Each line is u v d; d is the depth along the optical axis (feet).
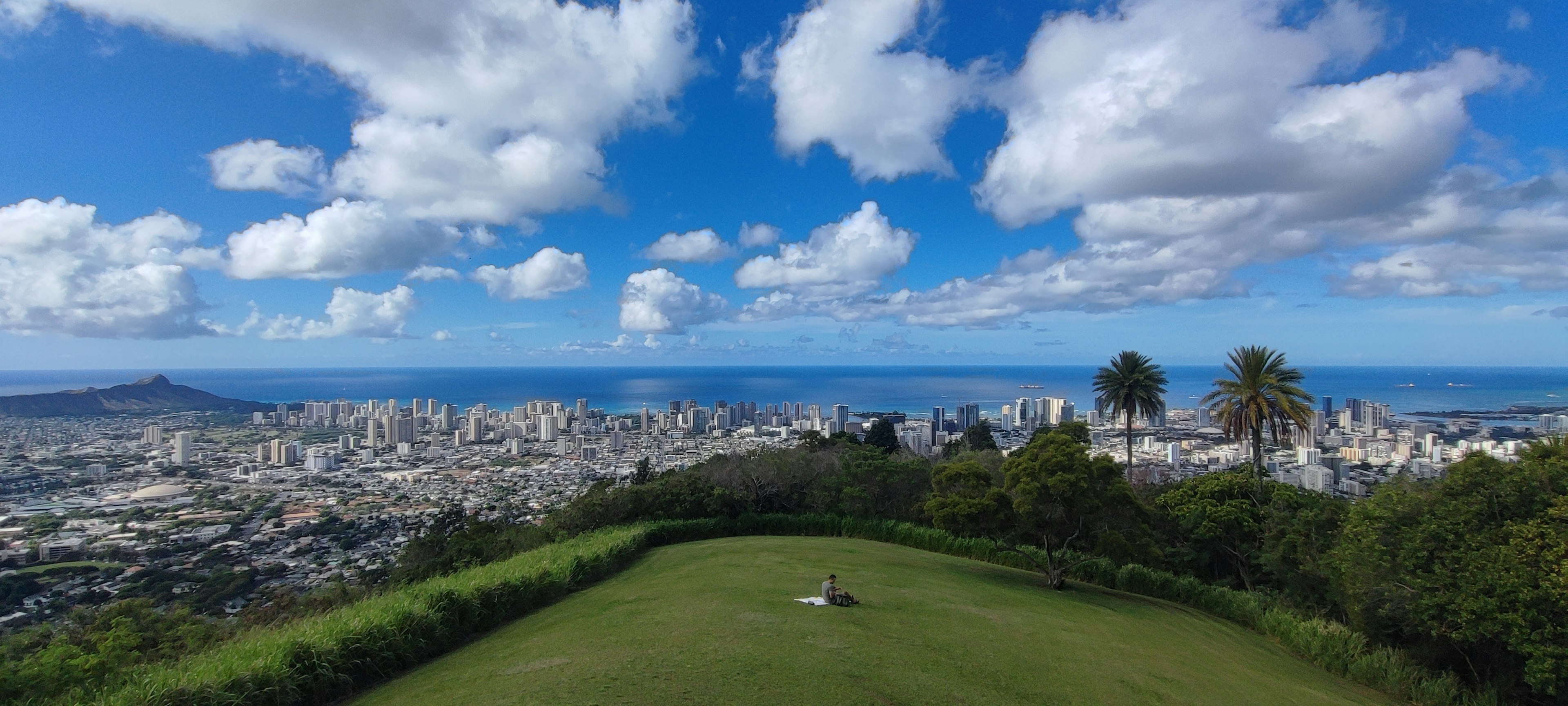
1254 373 111.45
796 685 31.53
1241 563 93.15
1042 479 74.02
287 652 32.14
